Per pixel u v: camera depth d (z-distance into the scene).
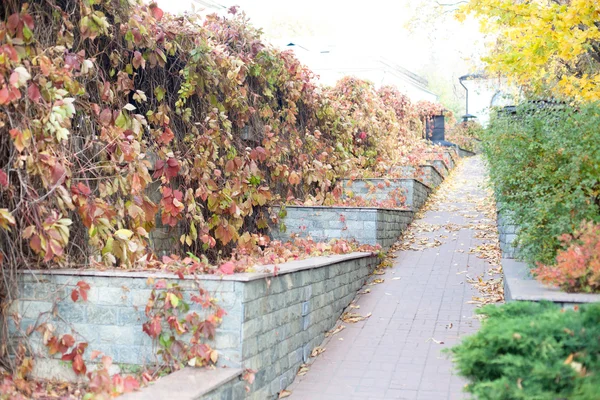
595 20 8.06
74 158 5.70
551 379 3.37
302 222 10.03
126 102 6.48
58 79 5.05
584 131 6.58
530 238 6.37
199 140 7.32
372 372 5.97
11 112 4.83
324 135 12.05
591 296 4.84
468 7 8.65
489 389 3.47
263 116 9.27
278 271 5.48
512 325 3.77
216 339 4.80
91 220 5.34
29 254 5.22
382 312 7.73
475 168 21.62
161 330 4.82
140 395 4.07
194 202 7.11
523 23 8.40
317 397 5.48
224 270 5.03
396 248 10.81
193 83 7.15
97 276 5.00
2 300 5.04
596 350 3.42
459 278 8.98
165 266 5.45
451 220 12.71
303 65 11.05
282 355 5.64
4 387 4.45
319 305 6.84
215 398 4.31
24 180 4.98
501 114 8.23
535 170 6.83
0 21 4.93
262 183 9.53
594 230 5.35
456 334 6.82
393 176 13.64
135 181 5.79
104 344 4.95
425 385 5.59
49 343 4.88
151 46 6.34
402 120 20.02
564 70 11.16
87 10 5.52
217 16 8.85
